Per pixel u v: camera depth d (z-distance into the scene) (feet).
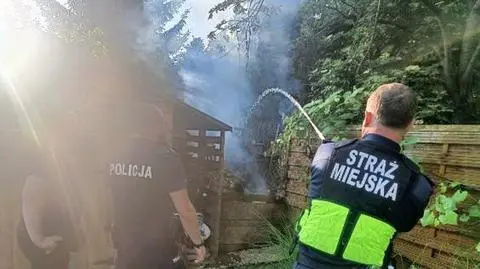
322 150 6.23
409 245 10.86
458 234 9.57
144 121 7.60
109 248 11.93
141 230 7.25
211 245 15.55
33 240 8.61
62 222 9.25
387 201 5.41
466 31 14.25
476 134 9.18
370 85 13.97
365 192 5.53
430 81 14.30
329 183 5.82
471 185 9.18
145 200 7.27
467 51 14.17
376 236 5.42
